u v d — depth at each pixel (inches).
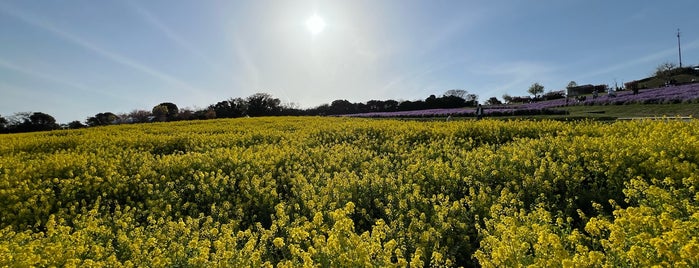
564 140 473.4
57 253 220.7
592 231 205.6
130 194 410.9
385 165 448.1
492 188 343.6
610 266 162.7
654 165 318.3
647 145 382.9
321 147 620.4
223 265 208.1
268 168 478.0
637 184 269.6
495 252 184.9
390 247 204.7
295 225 269.6
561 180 326.3
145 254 231.0
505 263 183.8
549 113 1402.6
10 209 362.3
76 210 376.5
